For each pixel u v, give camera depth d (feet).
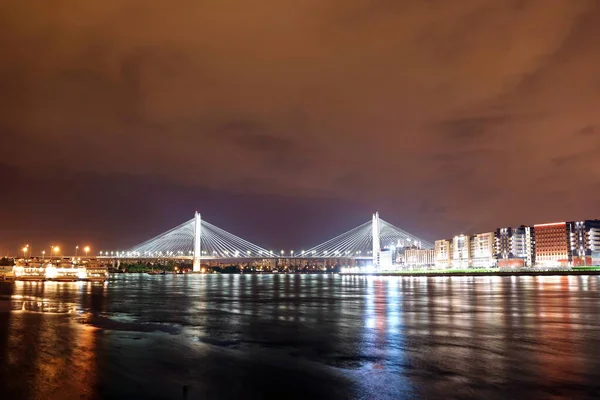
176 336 131.95
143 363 99.19
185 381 86.12
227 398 77.20
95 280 532.73
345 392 79.71
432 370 92.48
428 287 395.34
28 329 143.43
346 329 143.54
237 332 139.03
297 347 115.55
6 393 79.05
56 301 242.78
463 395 77.36
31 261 558.15
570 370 91.56
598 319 163.53
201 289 399.85
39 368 94.79
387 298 269.44
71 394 78.79
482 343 118.93
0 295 280.51
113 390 80.89
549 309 198.49
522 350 109.91
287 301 253.85
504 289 354.33
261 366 96.58
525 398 75.72
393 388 81.35
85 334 135.03
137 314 185.57
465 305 218.59
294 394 78.74
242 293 335.88
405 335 131.64
